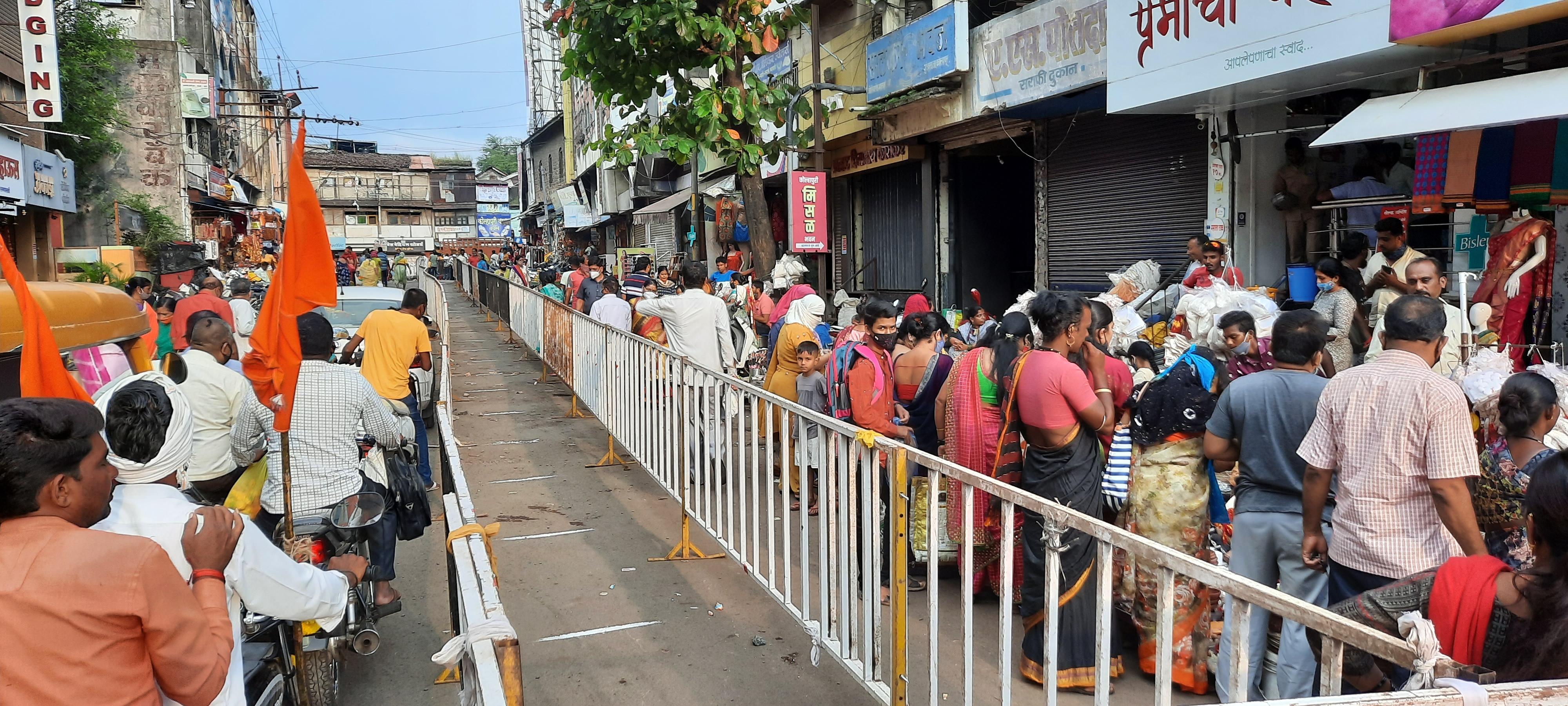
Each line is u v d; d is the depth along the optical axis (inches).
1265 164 315.3
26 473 73.8
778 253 708.0
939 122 458.0
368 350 273.7
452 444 168.9
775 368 284.8
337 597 114.4
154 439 92.7
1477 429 165.2
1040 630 154.9
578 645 177.8
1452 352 204.1
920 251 547.5
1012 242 513.0
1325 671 74.0
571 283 609.9
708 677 163.8
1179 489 157.0
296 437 166.9
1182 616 152.9
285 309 140.4
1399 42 216.7
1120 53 308.0
